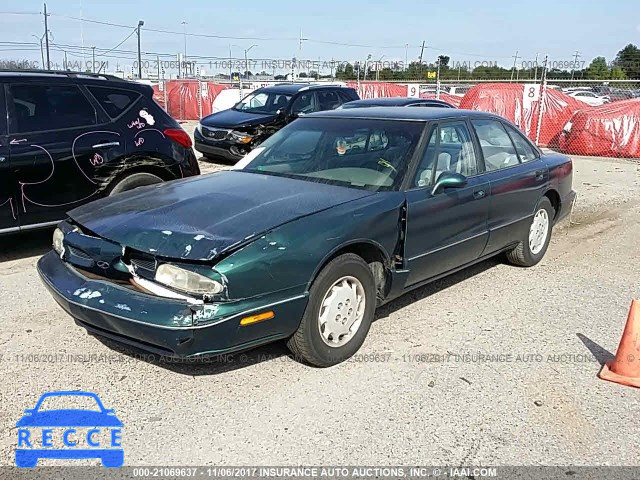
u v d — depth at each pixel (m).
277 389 3.78
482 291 5.63
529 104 17.12
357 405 3.62
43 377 3.89
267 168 5.05
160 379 3.88
